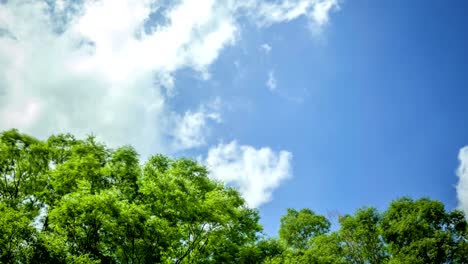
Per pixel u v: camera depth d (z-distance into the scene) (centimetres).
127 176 2089
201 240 2102
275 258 2634
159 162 2455
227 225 2148
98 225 1684
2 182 2288
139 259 1770
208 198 2081
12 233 1505
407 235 3572
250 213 2641
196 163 2558
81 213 1652
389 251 3791
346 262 3575
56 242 1588
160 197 1847
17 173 2338
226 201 2117
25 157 2378
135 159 2217
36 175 2369
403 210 3788
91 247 1781
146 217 1703
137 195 2042
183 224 1927
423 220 3628
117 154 2194
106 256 1869
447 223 3597
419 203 3750
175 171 2294
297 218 5091
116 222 1653
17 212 1627
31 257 1532
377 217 4031
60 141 2555
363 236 3916
